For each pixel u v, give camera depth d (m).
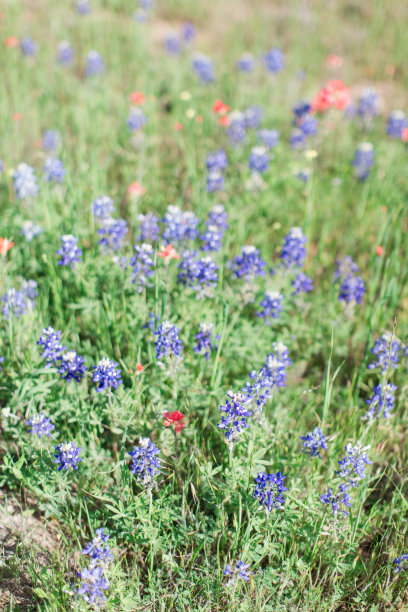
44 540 1.43
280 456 1.47
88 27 3.84
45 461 1.43
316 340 1.71
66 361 1.46
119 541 1.43
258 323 1.69
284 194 2.26
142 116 2.45
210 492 1.42
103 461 1.47
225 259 1.87
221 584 1.36
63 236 1.61
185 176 2.28
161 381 1.53
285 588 1.39
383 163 2.51
